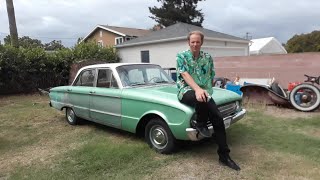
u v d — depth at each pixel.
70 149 5.16
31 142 5.66
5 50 13.12
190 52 4.16
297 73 10.64
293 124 6.35
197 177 3.91
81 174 4.12
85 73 6.20
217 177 3.88
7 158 4.86
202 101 3.89
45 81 14.67
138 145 5.14
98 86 5.79
